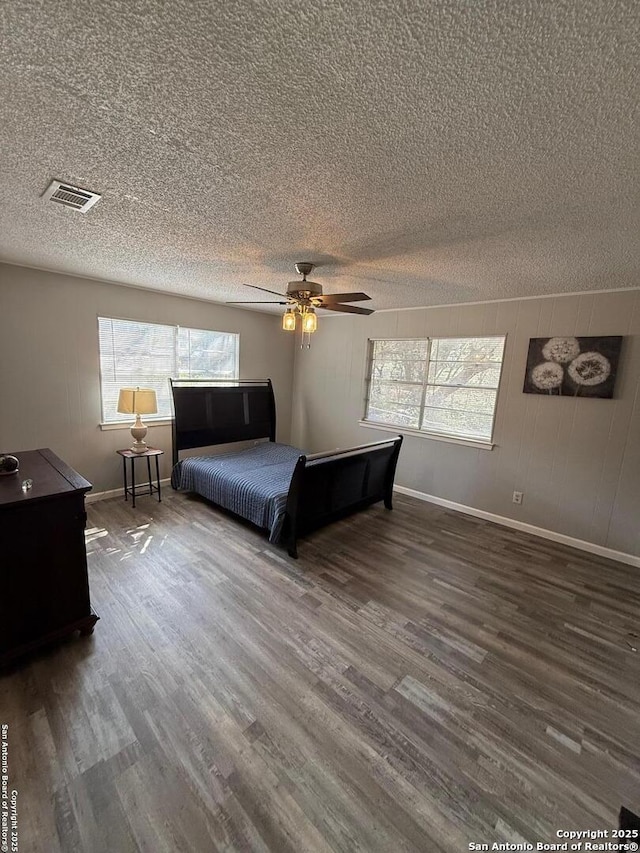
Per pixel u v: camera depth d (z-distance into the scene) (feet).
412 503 14.49
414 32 2.80
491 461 12.91
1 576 5.74
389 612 7.86
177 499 13.67
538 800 4.47
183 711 5.38
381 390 16.02
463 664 6.54
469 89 3.33
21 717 5.19
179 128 4.13
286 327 9.62
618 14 2.57
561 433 11.39
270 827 4.07
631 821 4.29
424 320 14.20
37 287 10.98
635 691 6.15
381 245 7.63
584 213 5.74
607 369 10.43
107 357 12.80
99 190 5.65
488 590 8.85
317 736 5.11
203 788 4.41
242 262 9.40
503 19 2.68
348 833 4.05
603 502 10.80
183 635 6.89
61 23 2.83
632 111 3.47
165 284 12.46
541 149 4.18
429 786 4.57
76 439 12.34
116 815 4.11
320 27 2.80
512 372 12.21
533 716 5.60
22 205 6.24
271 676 6.06
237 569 9.24
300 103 3.64
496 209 5.77
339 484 11.24
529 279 9.64
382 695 5.82
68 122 4.06
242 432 16.67
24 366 11.03
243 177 5.17
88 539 10.48
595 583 9.32
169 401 14.69
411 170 4.78
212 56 3.10
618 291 10.18
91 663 6.17
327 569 9.43
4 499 5.74
